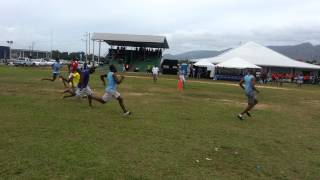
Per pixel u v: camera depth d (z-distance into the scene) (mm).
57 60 29906
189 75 62531
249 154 10078
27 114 13680
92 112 15047
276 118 17344
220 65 57344
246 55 69500
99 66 72125
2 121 12125
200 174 8094
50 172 7465
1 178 7047
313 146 11766
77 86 17641
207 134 12188
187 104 20281
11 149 8836
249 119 16266
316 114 20344
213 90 32844
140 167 8195
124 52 75750
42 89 23516
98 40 70938
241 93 31047
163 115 15547
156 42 69562
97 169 7824
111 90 14953
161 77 53344
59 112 14539
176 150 9820
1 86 24734
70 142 9797
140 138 10867
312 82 66812
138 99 21266
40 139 9922
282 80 58688
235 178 8078
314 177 8633
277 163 9461
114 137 10766
